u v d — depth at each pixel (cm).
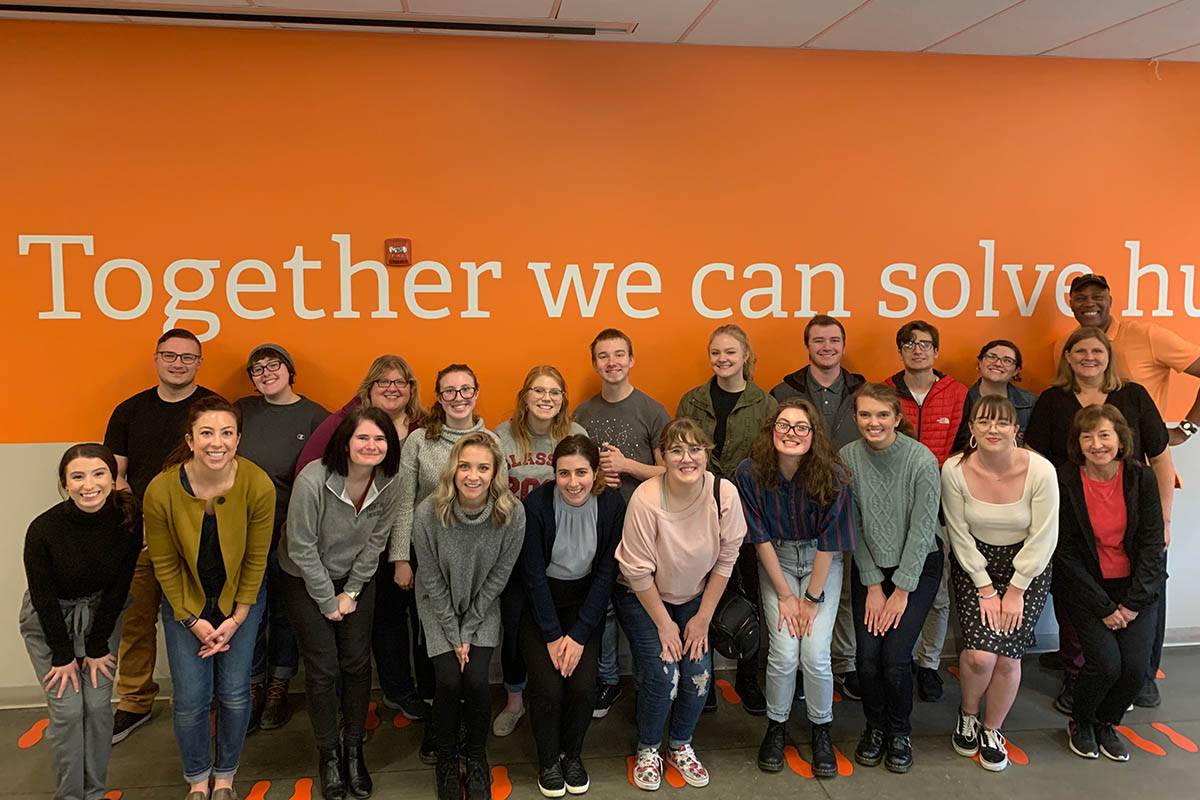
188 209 330
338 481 260
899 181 371
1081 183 383
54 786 274
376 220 340
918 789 277
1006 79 374
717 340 326
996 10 315
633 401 330
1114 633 292
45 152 321
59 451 330
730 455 329
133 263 329
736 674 361
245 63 329
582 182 351
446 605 267
